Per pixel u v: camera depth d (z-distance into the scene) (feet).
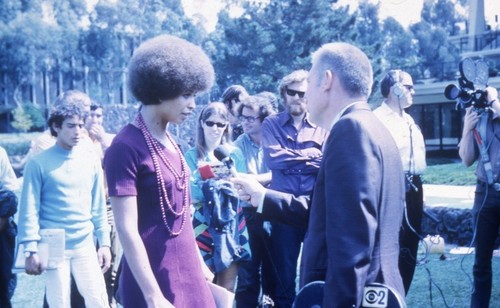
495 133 14.57
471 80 14.83
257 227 14.51
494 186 14.39
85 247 13.43
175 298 7.63
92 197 14.05
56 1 134.21
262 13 97.45
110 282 16.16
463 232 26.53
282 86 14.56
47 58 135.13
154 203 7.61
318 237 7.72
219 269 13.23
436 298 17.88
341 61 8.13
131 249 7.35
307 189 14.16
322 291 7.57
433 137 85.76
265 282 14.98
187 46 7.77
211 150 14.12
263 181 15.11
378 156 7.35
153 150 7.63
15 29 132.26
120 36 135.95
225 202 13.30
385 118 15.55
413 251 15.35
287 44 92.84
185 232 7.88
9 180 15.99
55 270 12.96
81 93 13.47
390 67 110.22
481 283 14.70
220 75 94.07
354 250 7.04
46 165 13.08
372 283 7.38
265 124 14.79
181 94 7.66
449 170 55.47
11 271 14.01
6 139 118.42
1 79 133.80
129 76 7.69
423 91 85.51
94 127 17.43
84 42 134.92
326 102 8.27
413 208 15.28
